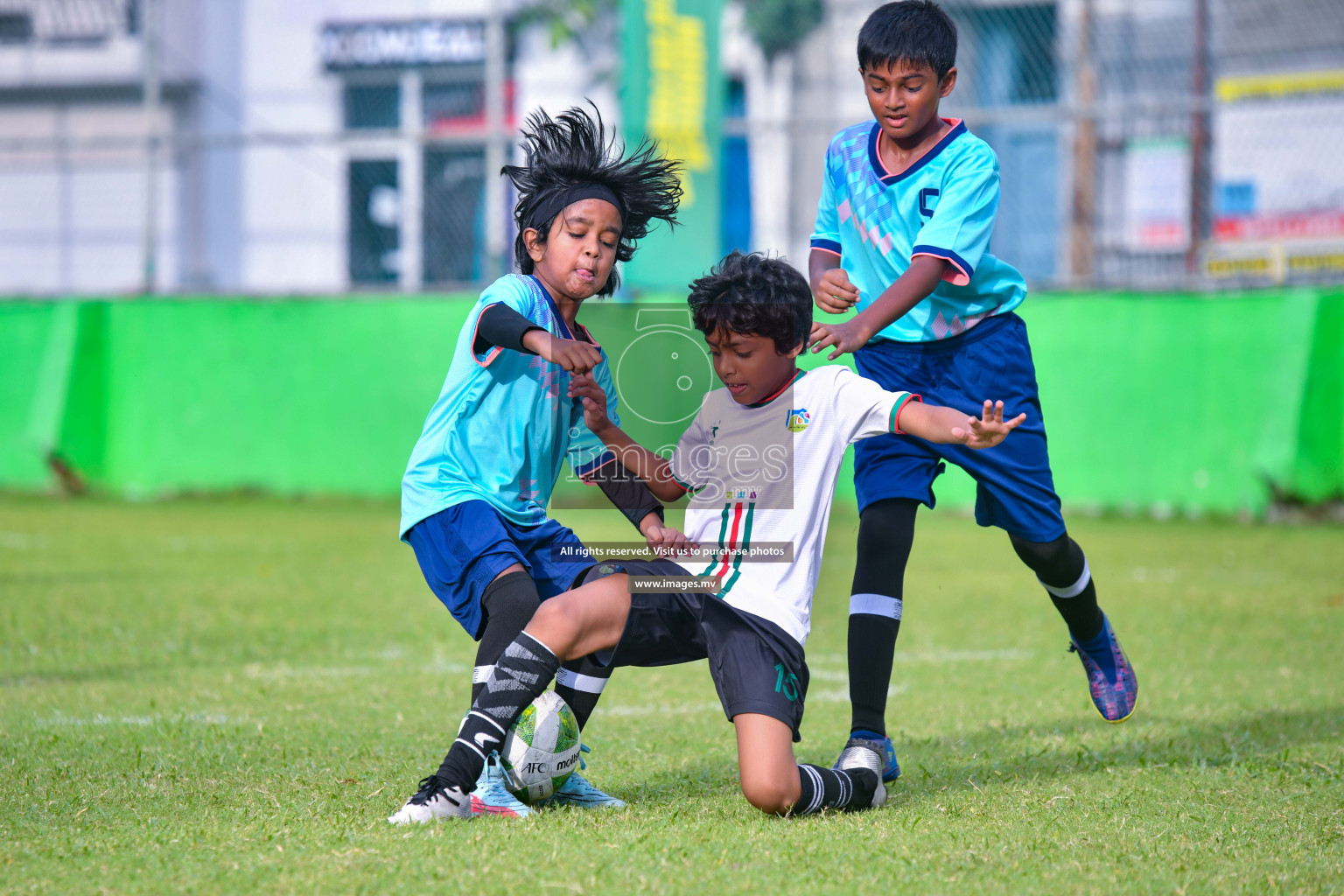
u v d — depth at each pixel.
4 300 47.91
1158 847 9.48
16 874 8.58
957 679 17.80
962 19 49.53
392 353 45.38
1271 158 48.12
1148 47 51.69
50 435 46.69
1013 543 12.85
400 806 10.55
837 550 35.34
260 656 19.11
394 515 41.31
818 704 16.31
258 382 46.44
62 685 16.64
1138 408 39.94
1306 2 50.09
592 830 9.74
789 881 8.52
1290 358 38.41
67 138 46.88
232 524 38.69
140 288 51.97
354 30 58.09
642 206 11.55
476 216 48.19
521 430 11.10
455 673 17.98
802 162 48.81
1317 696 16.36
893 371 12.84
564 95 58.31
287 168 55.84
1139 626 21.80
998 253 50.81
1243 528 36.94
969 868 8.88
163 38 58.00
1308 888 8.51
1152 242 49.84
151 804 10.59
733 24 58.16
